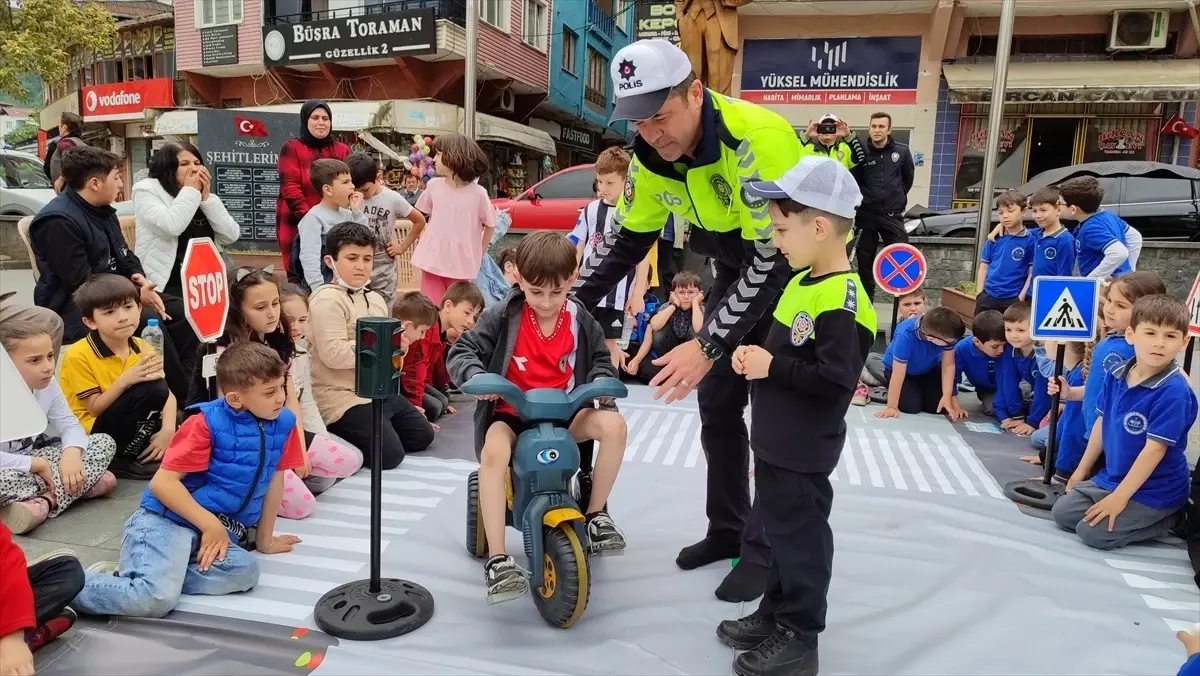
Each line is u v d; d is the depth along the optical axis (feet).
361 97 52.24
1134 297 10.18
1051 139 40.27
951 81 38.42
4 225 31.04
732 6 26.22
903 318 17.65
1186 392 9.23
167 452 8.06
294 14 51.80
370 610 7.54
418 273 22.24
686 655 7.18
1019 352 14.61
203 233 14.46
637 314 17.71
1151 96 36.19
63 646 7.02
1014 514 10.67
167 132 55.47
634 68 6.85
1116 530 9.53
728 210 7.61
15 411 4.50
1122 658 7.29
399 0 49.57
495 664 6.96
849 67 41.04
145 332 11.86
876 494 11.28
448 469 11.96
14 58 48.01
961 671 7.04
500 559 7.39
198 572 7.93
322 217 15.10
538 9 57.41
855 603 8.21
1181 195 29.86
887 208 21.90
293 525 9.79
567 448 7.55
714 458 8.75
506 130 52.44
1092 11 38.81
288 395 10.70
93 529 9.51
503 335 8.23
